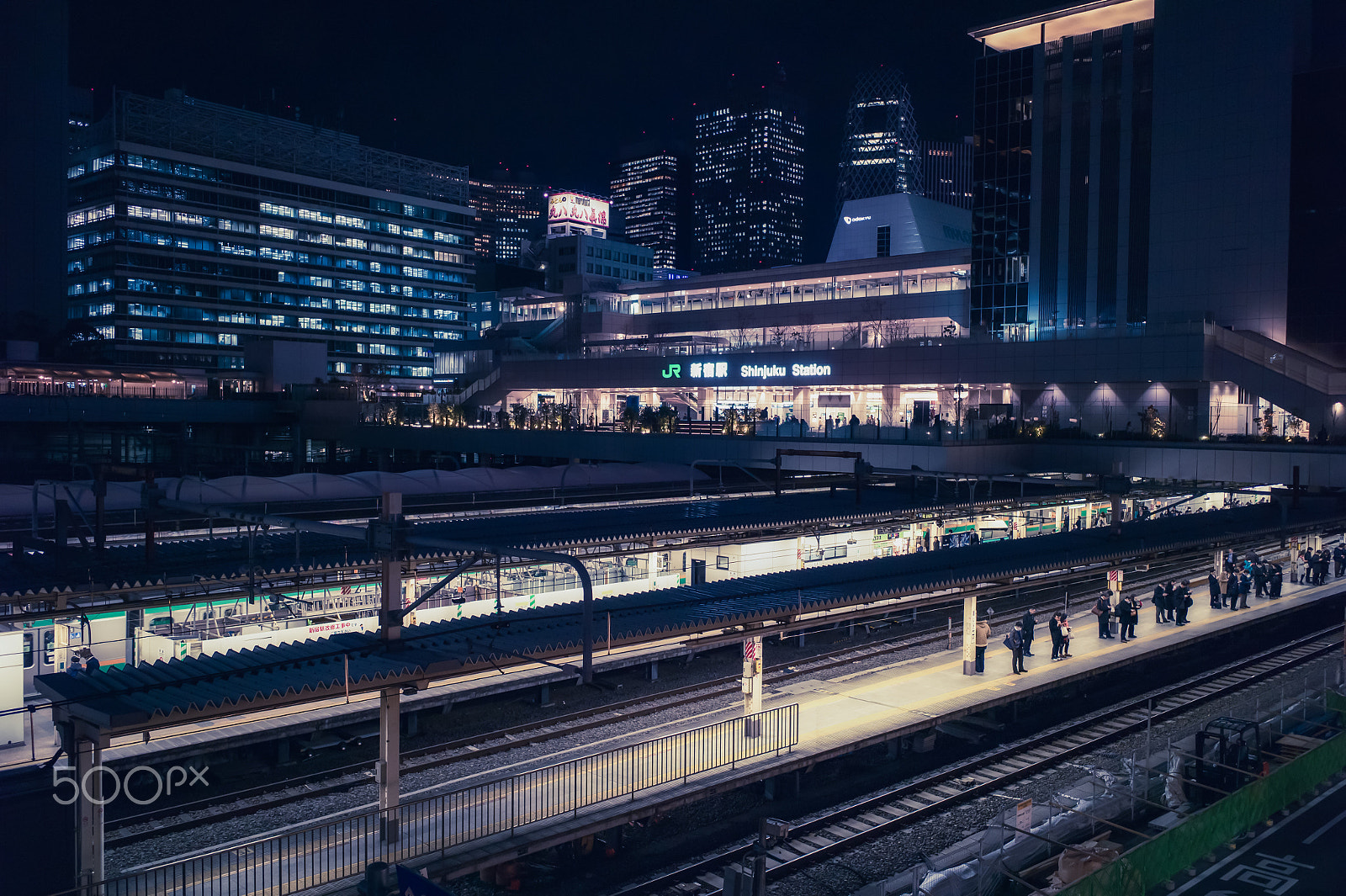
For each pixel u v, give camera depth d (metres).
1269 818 19.16
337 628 28.86
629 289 115.50
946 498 45.16
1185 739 24.28
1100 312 72.56
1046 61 75.06
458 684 24.98
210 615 26.69
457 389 103.75
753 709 21.69
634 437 66.38
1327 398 55.88
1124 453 51.88
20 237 122.56
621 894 16.97
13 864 13.15
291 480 42.72
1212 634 33.78
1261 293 65.75
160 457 90.19
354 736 23.47
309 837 17.12
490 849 16.52
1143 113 70.88
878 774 23.16
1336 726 23.98
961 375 71.62
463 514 39.56
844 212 109.88
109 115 136.25
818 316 93.81
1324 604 43.00
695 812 20.95
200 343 139.50
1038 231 75.25
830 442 56.09
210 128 145.38
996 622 36.19
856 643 34.19
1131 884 15.00
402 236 162.75
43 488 35.53
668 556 37.66
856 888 17.23
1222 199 67.25
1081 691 30.67
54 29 126.19
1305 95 64.19
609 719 24.78
